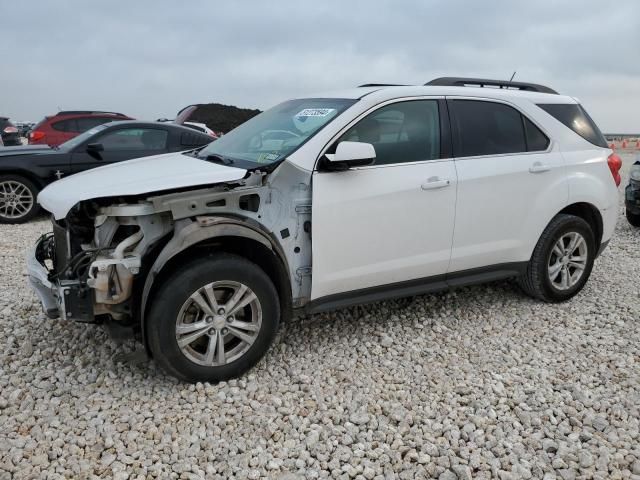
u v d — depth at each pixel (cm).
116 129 912
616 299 513
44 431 296
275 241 352
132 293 330
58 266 375
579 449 292
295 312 378
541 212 458
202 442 290
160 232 330
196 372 337
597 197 487
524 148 456
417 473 273
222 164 379
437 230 410
